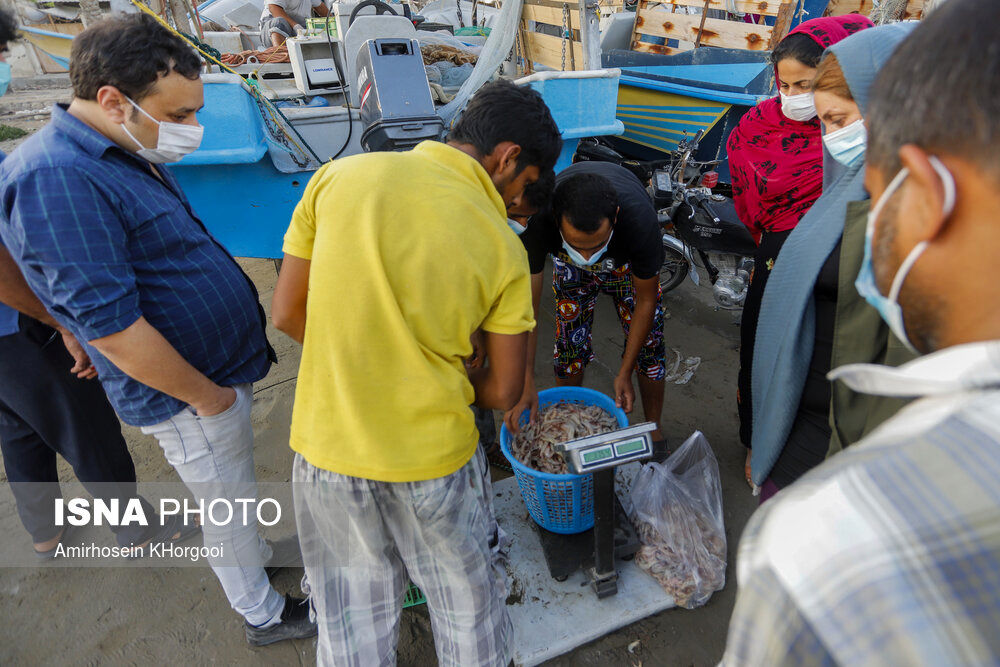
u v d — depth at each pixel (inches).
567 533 83.0
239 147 101.7
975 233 15.4
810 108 73.0
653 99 166.6
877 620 12.8
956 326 17.3
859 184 51.6
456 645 54.9
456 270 40.8
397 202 40.3
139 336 50.0
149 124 52.2
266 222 115.6
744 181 84.7
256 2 289.9
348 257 40.3
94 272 47.0
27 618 80.7
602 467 59.4
